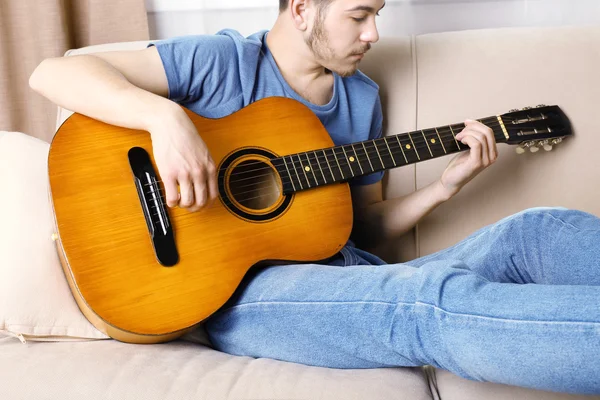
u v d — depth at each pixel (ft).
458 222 5.35
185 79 4.48
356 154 4.54
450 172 4.85
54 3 6.52
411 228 5.23
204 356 3.77
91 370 3.46
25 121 6.97
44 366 3.51
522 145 5.03
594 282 3.52
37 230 3.97
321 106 4.89
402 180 5.42
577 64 5.33
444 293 3.26
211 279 3.87
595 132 5.22
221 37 4.73
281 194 4.33
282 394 3.33
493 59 5.40
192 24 6.98
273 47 4.83
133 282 3.70
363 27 4.55
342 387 3.39
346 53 4.60
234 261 3.98
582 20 6.72
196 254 3.90
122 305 3.64
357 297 3.56
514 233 3.92
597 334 2.84
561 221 3.80
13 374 3.46
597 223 3.73
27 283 3.81
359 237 5.32
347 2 4.44
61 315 3.83
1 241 3.93
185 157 3.84
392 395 3.36
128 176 3.93
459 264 3.52
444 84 5.39
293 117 4.58
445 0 6.81
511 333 3.02
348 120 5.04
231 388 3.38
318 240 4.31
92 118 4.06
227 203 4.13
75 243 3.68
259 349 3.89
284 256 4.16
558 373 2.94
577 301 2.94
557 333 2.92
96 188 3.84
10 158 4.25
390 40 5.56
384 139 4.65
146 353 3.67
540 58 5.36
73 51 5.42
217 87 4.60
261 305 3.84
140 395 3.31
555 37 5.44
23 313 3.77
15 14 6.65
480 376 3.20
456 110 5.35
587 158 5.21
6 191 4.10
